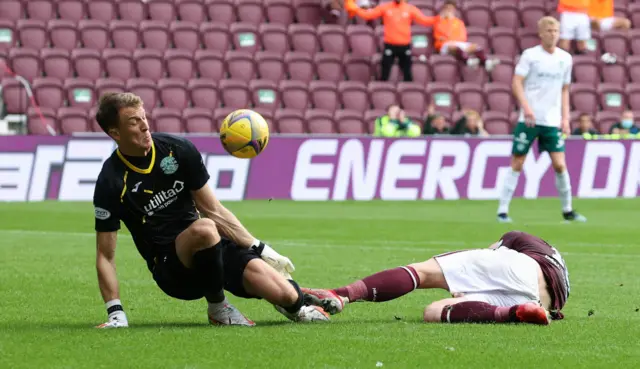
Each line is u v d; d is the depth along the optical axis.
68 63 57.78
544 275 16.00
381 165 50.97
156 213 15.05
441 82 60.47
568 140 52.06
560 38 63.41
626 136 54.31
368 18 59.94
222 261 14.98
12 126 53.44
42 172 48.59
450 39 60.94
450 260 16.03
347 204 48.00
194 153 15.07
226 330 14.77
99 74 57.88
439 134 53.12
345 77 60.72
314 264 25.33
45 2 61.53
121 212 15.09
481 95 59.28
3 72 56.91
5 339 13.83
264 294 15.25
